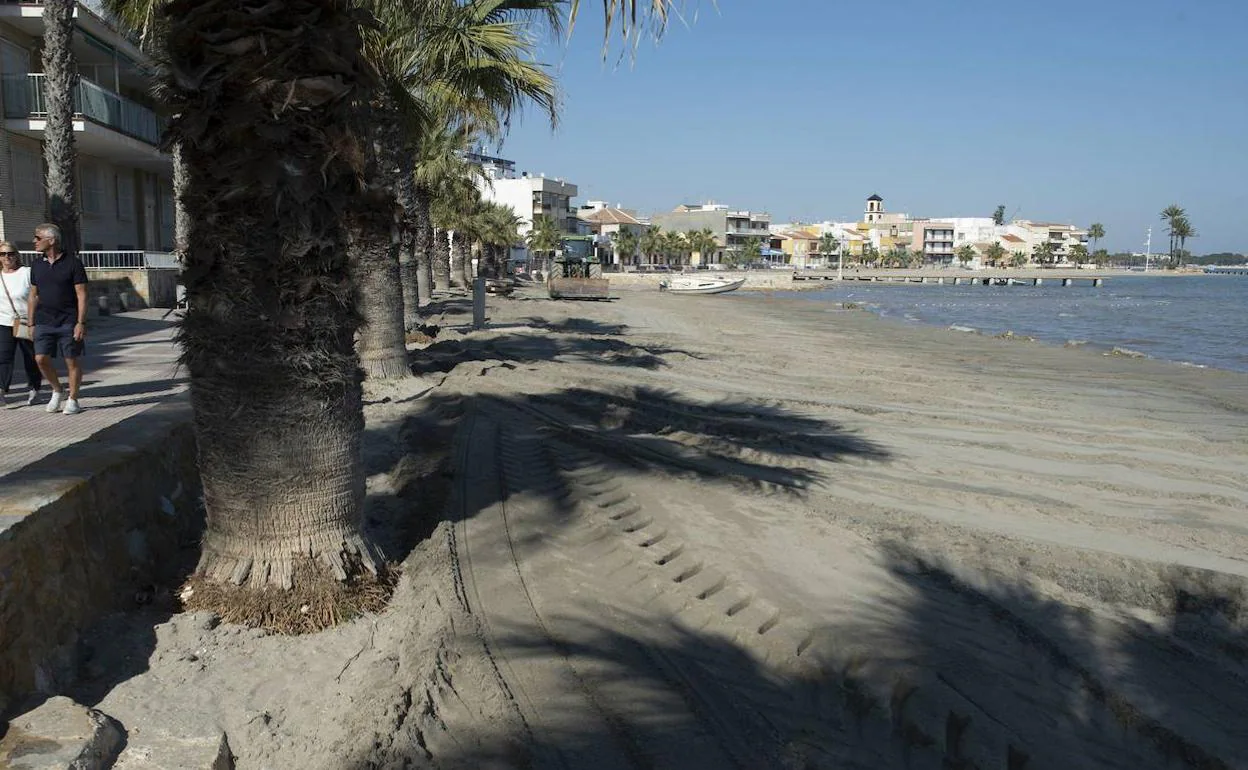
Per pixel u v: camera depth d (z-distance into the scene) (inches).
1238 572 247.1
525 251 3698.3
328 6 181.0
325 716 154.9
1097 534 280.2
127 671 162.2
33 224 870.4
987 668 184.9
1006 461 387.2
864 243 6924.2
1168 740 163.3
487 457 331.3
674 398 518.9
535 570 221.9
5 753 128.0
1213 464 395.2
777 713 163.6
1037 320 1713.8
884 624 201.5
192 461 247.0
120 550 188.1
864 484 331.6
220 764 140.6
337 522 192.7
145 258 978.1
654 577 220.8
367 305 478.0
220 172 176.6
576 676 170.7
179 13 178.4
